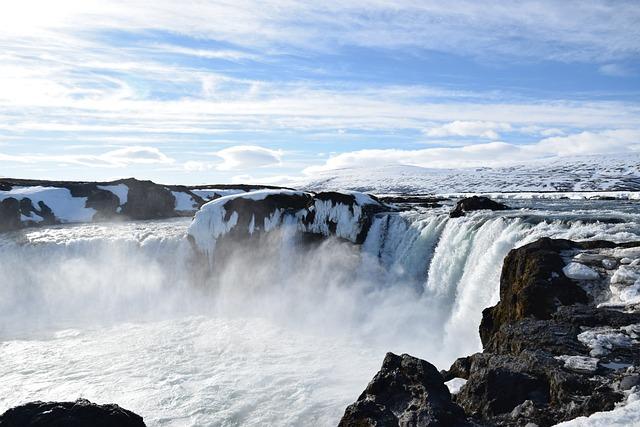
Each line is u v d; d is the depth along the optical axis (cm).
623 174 17812
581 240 2066
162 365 2341
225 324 3102
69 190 6662
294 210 4134
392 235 3597
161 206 7225
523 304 1666
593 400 965
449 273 2847
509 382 1119
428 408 1051
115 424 1177
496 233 2606
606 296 1564
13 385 2134
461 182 19700
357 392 1911
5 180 6838
